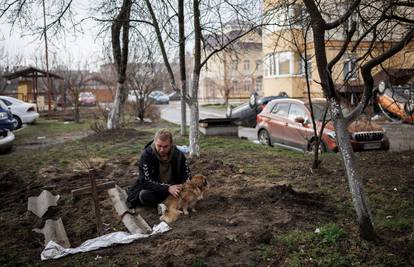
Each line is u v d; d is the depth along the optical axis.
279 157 10.73
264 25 8.52
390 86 7.94
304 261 4.48
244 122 21.45
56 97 40.00
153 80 22.92
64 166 10.45
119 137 14.93
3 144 13.15
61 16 10.17
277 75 32.28
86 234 5.57
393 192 6.97
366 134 11.09
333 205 6.32
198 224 5.62
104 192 7.39
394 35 6.73
